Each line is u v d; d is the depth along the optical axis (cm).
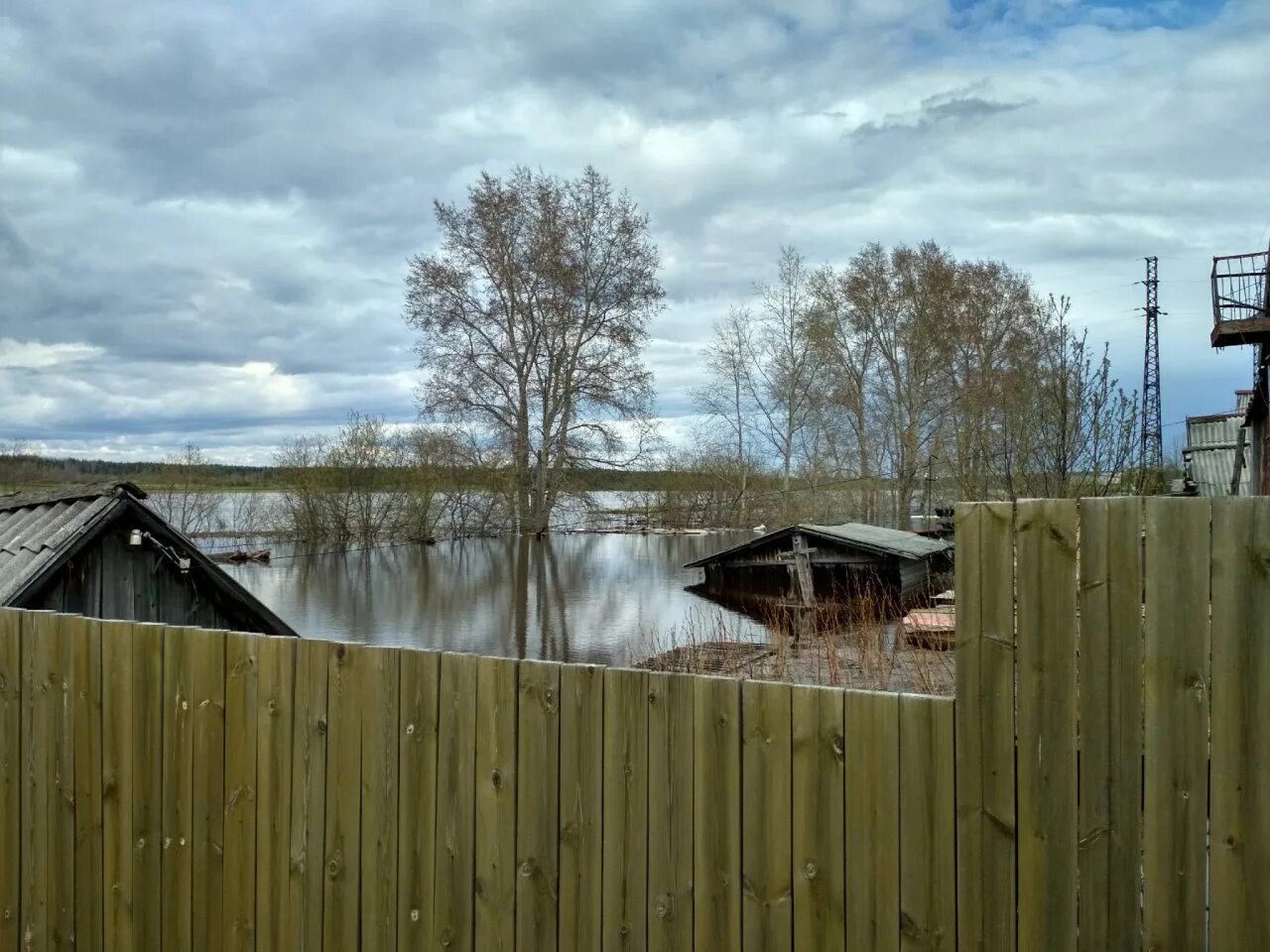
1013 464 1309
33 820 294
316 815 252
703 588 2050
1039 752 183
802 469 3672
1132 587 176
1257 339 1349
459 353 3164
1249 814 169
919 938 192
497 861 231
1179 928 173
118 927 279
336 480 2973
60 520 561
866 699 197
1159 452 1508
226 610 701
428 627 1647
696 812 212
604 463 3338
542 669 226
